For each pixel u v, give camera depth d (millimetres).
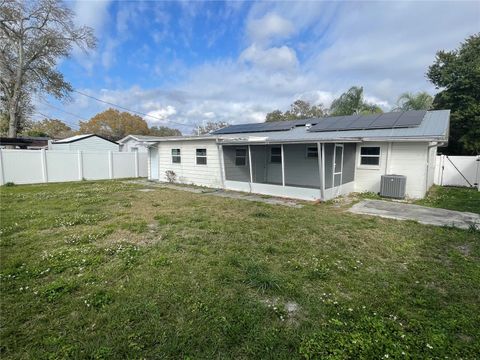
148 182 14836
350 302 2982
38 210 7434
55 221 6211
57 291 3131
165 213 7227
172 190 11789
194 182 13445
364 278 3566
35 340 2344
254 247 4668
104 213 7180
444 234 5441
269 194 10453
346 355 2172
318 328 2543
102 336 2400
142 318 2658
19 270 3662
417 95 21859
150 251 4426
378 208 8023
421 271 3795
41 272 3598
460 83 17719
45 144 21594
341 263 4051
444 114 11477
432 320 2660
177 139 13461
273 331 2486
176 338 2371
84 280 3406
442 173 13969
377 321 2607
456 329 2539
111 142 25812
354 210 7723
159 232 5547
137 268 3787
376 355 2170
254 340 2359
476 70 16812
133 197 9867
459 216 7004
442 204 8773
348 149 10617
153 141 14945
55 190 11609
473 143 17297
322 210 7766
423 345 2301
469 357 2186
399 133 10219
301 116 36750
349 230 5699
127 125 46000
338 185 10078
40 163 14406
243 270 3758
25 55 21719
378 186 10828
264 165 13867
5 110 23891
